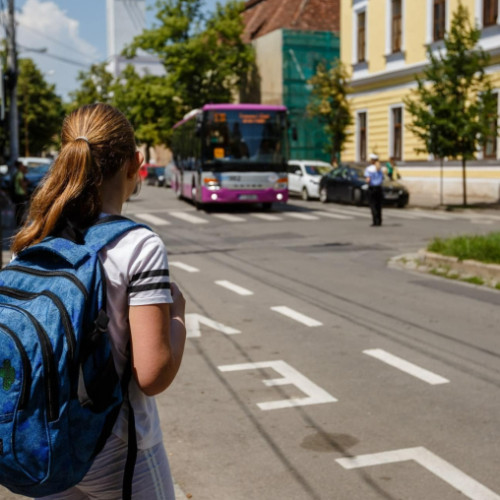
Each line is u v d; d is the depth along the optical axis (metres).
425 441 4.44
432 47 29.03
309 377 5.82
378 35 32.53
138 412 1.83
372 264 12.28
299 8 45.66
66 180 1.84
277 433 4.62
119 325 1.78
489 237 11.88
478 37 22.39
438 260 11.38
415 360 6.27
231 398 5.32
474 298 9.11
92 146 1.85
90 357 1.67
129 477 1.80
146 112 48.66
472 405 5.10
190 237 16.84
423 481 3.87
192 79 48.34
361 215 21.66
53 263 1.76
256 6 52.56
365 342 6.93
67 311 1.66
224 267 12.12
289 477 3.95
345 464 4.11
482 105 22.44
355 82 34.16
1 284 1.76
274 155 22.61
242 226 19.08
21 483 1.66
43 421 1.61
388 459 4.17
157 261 1.80
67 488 1.73
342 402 5.20
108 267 1.77
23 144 68.56
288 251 14.13
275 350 6.68
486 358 6.31
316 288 9.98
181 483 3.89
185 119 27.89
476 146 23.34
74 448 1.67
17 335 1.62
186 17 47.44
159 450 1.92
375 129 33.22
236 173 22.41
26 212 1.90
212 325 7.75
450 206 23.84
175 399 5.31
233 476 3.98
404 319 7.93
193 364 6.25
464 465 4.07
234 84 49.47
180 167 29.41
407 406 5.09
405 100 23.69
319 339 7.08
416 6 29.89
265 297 9.35
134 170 1.97
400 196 24.47
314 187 28.47
